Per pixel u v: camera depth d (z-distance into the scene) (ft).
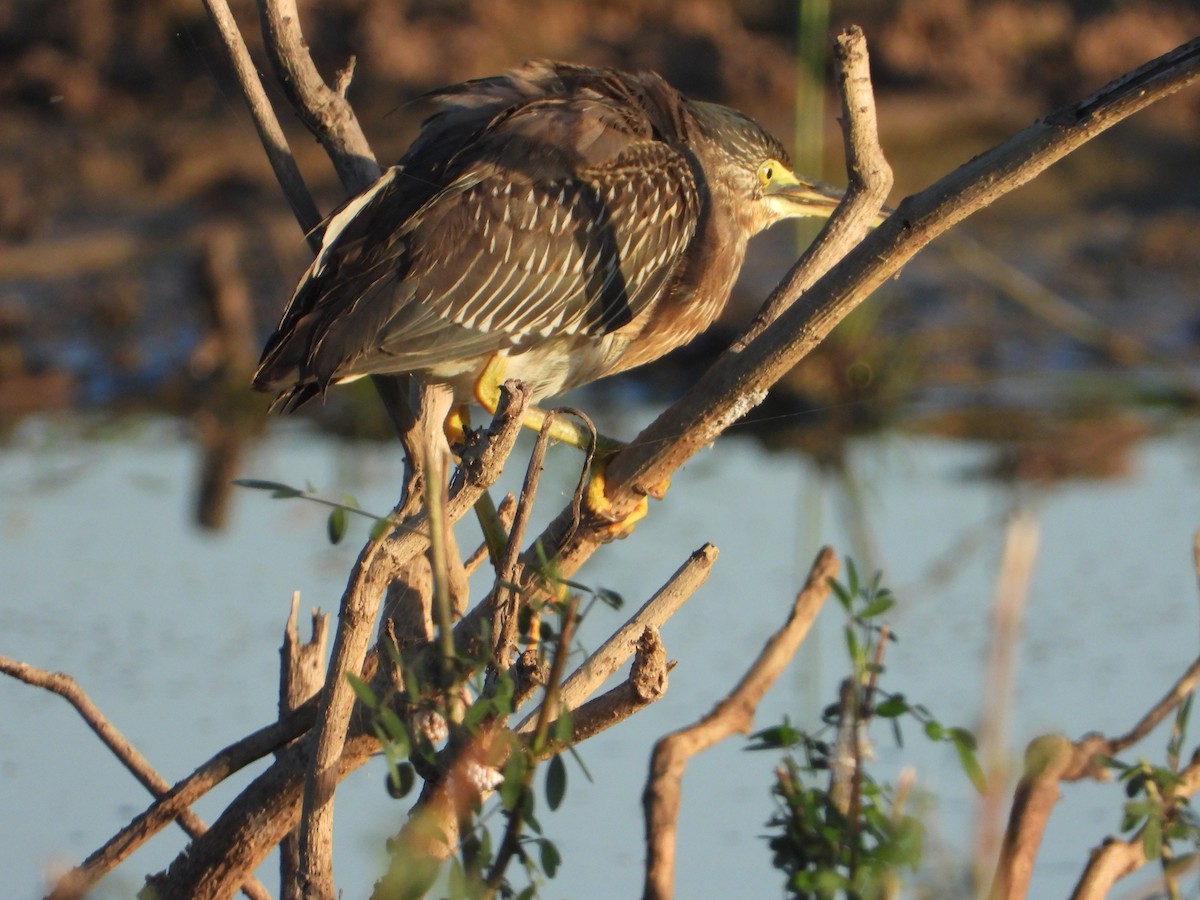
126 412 56.80
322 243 25.53
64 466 51.80
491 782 17.48
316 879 18.85
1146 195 69.15
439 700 19.15
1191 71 17.66
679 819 30.76
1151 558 43.88
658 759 21.47
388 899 16.79
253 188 67.36
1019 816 19.70
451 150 28.60
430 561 21.38
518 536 18.42
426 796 19.30
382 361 26.91
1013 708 34.17
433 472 16.48
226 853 20.65
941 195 18.66
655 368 59.67
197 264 59.36
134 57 73.26
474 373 28.58
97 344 60.34
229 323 58.54
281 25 23.39
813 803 18.39
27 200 67.15
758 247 63.77
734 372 20.59
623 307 30.17
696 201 31.22
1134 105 17.98
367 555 18.10
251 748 20.74
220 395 57.06
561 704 17.47
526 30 73.51
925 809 19.39
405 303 27.04
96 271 63.77
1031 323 60.39
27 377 58.44
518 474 50.78
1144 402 56.65
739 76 71.56
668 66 72.69
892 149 71.92
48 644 38.22
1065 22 76.33
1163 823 19.44
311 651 22.43
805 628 22.43
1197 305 61.72
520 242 28.12
